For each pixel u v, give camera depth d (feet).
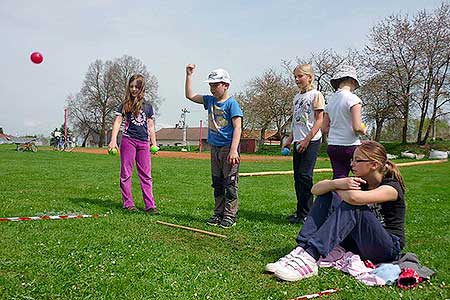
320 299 9.27
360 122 16.15
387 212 11.69
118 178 34.09
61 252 11.80
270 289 9.77
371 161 11.46
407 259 11.21
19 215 17.08
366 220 10.93
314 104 17.62
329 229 10.87
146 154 19.65
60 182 30.14
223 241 14.21
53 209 18.90
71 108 195.42
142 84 19.92
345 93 16.67
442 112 113.50
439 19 112.16
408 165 64.75
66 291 9.10
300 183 17.67
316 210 11.48
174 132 269.85
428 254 12.82
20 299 8.61
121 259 11.34
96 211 18.86
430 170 52.95
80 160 59.47
